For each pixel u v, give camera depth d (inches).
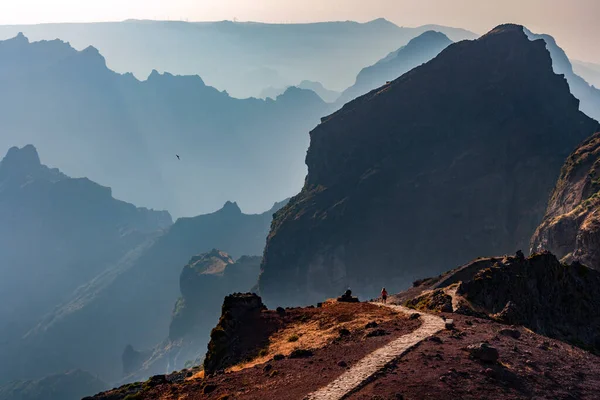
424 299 2015.3
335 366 1216.2
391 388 1032.2
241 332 1883.6
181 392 1326.3
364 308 1943.9
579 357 1312.7
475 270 2797.7
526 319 2076.8
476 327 1473.9
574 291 2514.8
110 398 2509.8
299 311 1998.0
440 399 975.6
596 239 5236.2
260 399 1112.2
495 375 1080.2
